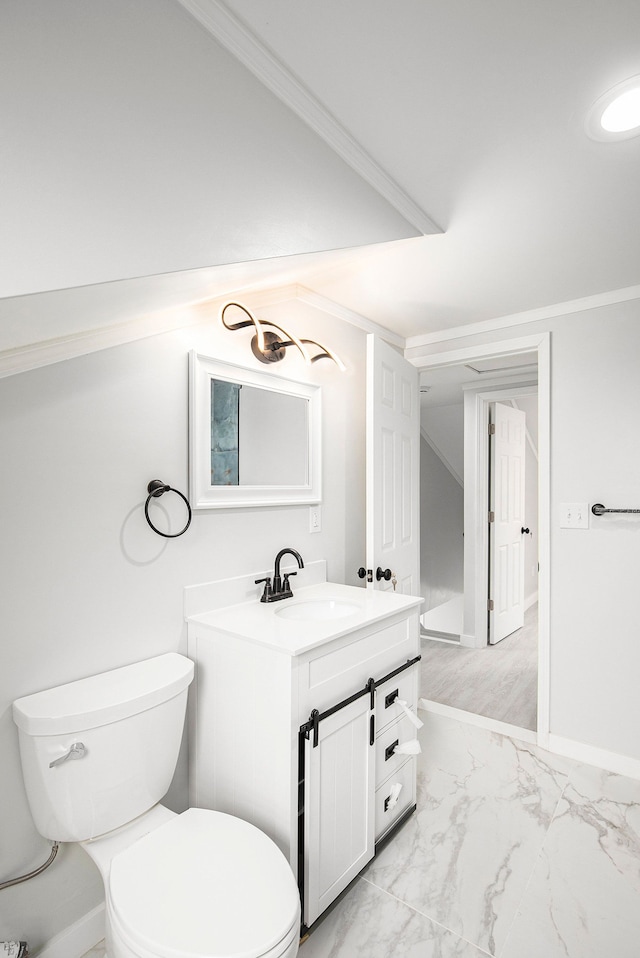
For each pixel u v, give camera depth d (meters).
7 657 1.26
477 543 3.94
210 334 1.76
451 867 1.69
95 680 1.40
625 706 2.25
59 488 1.35
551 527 2.44
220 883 1.12
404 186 1.39
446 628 4.40
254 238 1.10
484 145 1.22
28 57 0.60
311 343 2.12
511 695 3.05
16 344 1.21
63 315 1.11
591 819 1.93
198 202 0.90
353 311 2.50
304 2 0.78
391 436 2.44
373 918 1.50
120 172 0.76
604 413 2.30
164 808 1.42
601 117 1.12
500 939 1.43
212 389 1.75
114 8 0.64
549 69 0.97
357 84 0.99
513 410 4.37
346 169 1.21
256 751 1.46
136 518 1.53
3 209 0.69
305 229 1.21
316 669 1.44
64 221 0.75
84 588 1.41
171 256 0.93
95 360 1.42
